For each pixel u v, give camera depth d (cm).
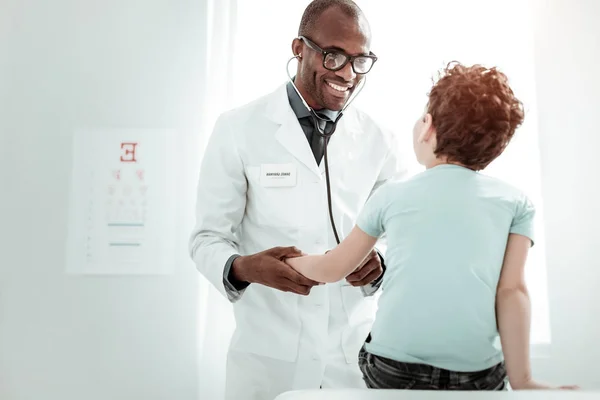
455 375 96
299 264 119
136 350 178
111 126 182
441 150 107
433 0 183
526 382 95
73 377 178
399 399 70
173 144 181
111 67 183
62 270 179
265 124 146
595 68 185
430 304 97
